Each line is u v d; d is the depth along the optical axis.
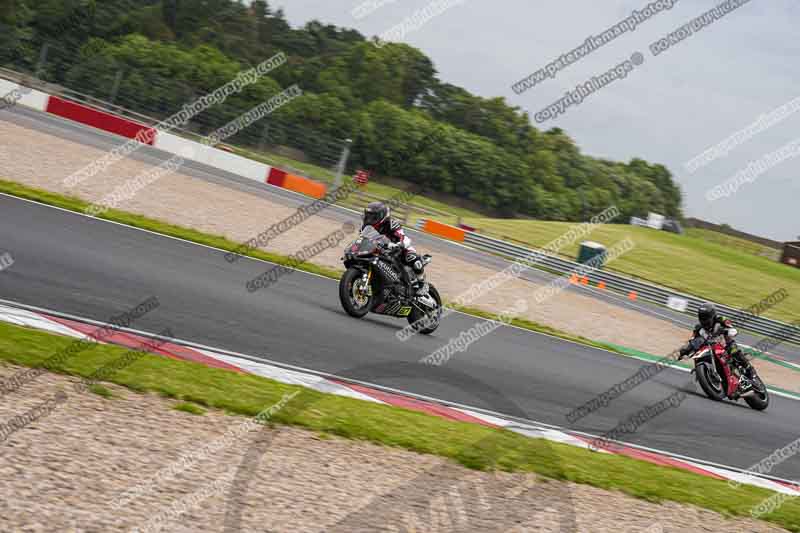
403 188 128.12
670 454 15.79
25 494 6.96
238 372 13.13
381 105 134.00
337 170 61.41
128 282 18.08
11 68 63.84
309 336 17.38
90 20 119.25
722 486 13.75
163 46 121.81
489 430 13.40
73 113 53.56
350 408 12.41
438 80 171.25
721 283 76.69
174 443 9.10
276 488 8.37
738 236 146.62
